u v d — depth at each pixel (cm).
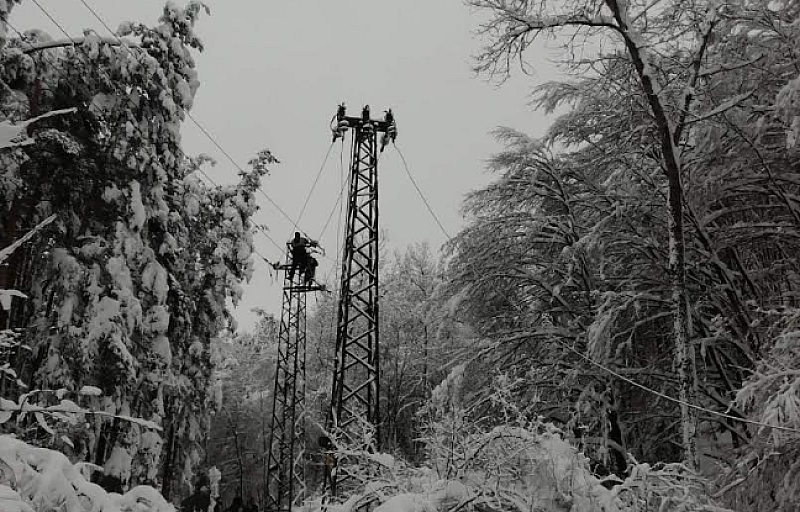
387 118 1830
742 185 1291
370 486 548
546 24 1223
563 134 1705
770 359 897
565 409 1588
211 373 1911
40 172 1354
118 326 1326
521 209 1844
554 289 1652
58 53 1393
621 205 1488
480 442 581
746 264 1471
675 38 1264
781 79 1220
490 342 1675
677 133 1188
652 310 1559
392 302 3488
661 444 1523
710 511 658
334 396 1492
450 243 1830
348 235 1670
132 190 1428
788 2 1180
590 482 588
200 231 1986
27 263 1397
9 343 405
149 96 1538
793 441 787
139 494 317
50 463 282
